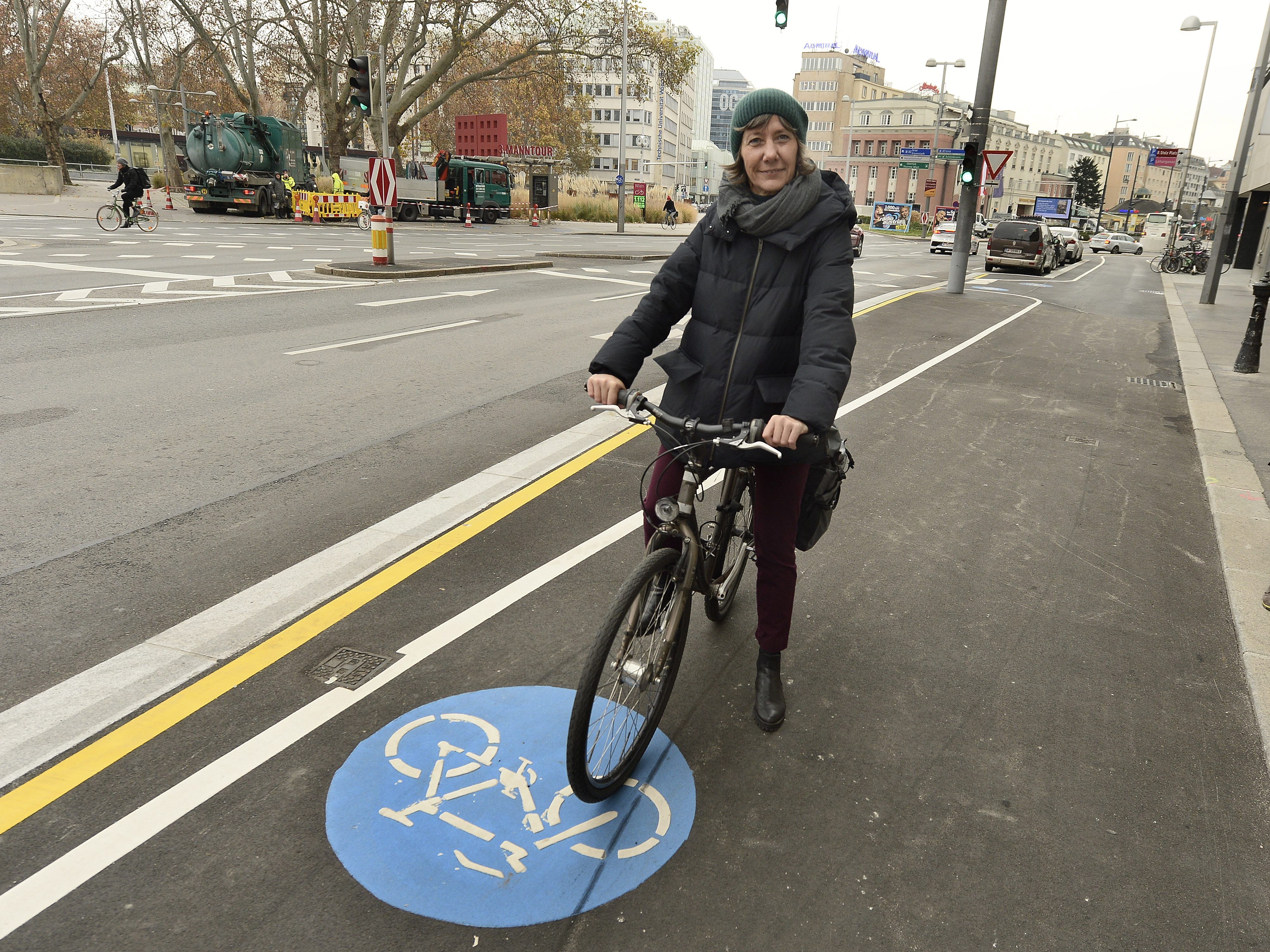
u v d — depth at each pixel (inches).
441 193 1553.9
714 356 100.0
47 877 82.2
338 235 1032.2
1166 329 550.9
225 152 1248.2
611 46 1596.9
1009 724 115.6
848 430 258.1
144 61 1929.1
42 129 1674.5
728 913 82.5
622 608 89.4
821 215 95.3
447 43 1678.2
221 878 83.4
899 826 95.5
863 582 156.3
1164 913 85.0
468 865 86.7
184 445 214.7
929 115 4338.1
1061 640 138.5
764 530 109.1
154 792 94.3
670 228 2092.8
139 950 75.0
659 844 91.0
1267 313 673.6
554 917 81.0
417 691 115.4
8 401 243.9
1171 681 127.7
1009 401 307.6
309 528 167.5
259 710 109.7
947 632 139.6
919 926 82.0
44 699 109.8
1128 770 106.9
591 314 466.3
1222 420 294.7
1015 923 82.8
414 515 175.6
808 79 5078.7
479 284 591.2
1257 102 689.0
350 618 133.8
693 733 110.7
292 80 2054.6
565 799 97.1
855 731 112.7
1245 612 148.9
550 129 2218.3
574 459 216.1
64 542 156.6
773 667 116.0
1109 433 271.1
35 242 713.6
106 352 309.1
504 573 150.7
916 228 3294.8
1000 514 194.2
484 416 253.4
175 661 119.8
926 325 493.4
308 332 371.2
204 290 474.9
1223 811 100.3
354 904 81.2
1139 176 6269.7
